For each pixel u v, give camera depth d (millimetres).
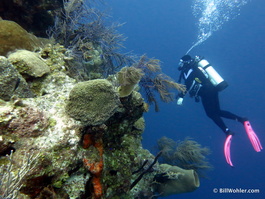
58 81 2471
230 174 23578
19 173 1286
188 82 7102
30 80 2311
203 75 6867
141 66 3764
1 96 1771
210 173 22703
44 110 1862
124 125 2758
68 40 4402
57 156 1594
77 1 4352
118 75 2477
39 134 1591
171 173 4605
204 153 6973
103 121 1953
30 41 2875
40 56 2752
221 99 30000
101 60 4766
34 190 1447
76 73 3434
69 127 1791
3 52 2428
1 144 1378
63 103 2076
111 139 2715
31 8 3572
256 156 25047
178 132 27406
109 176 2562
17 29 2652
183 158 6730
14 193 1249
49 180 1555
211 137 26828
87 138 1938
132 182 3549
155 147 7348
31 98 1992
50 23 4043
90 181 1936
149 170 3752
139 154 4043
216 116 7680
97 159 1936
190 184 4543
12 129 1462
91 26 4750
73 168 1705
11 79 1836
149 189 4188
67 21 4395
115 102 2051
